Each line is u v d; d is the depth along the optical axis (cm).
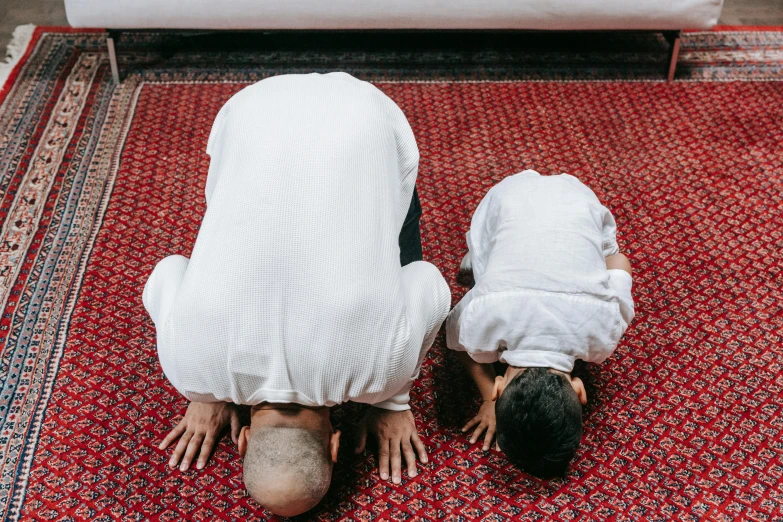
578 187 163
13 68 262
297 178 131
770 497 156
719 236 208
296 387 129
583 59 272
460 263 201
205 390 133
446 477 159
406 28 250
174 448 163
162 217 211
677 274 198
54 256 200
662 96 256
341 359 126
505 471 160
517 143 236
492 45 278
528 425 130
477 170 227
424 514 154
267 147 134
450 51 275
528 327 141
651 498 156
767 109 251
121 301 190
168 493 156
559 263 142
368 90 151
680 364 179
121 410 169
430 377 177
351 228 130
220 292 125
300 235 127
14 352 178
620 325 146
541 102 253
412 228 175
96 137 236
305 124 137
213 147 153
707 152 234
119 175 223
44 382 173
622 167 229
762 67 269
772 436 166
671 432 167
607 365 179
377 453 163
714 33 284
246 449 137
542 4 242
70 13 240
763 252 204
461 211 214
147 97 252
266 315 125
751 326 187
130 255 201
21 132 237
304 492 126
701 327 187
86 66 265
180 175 224
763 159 232
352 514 153
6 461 159
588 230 150
